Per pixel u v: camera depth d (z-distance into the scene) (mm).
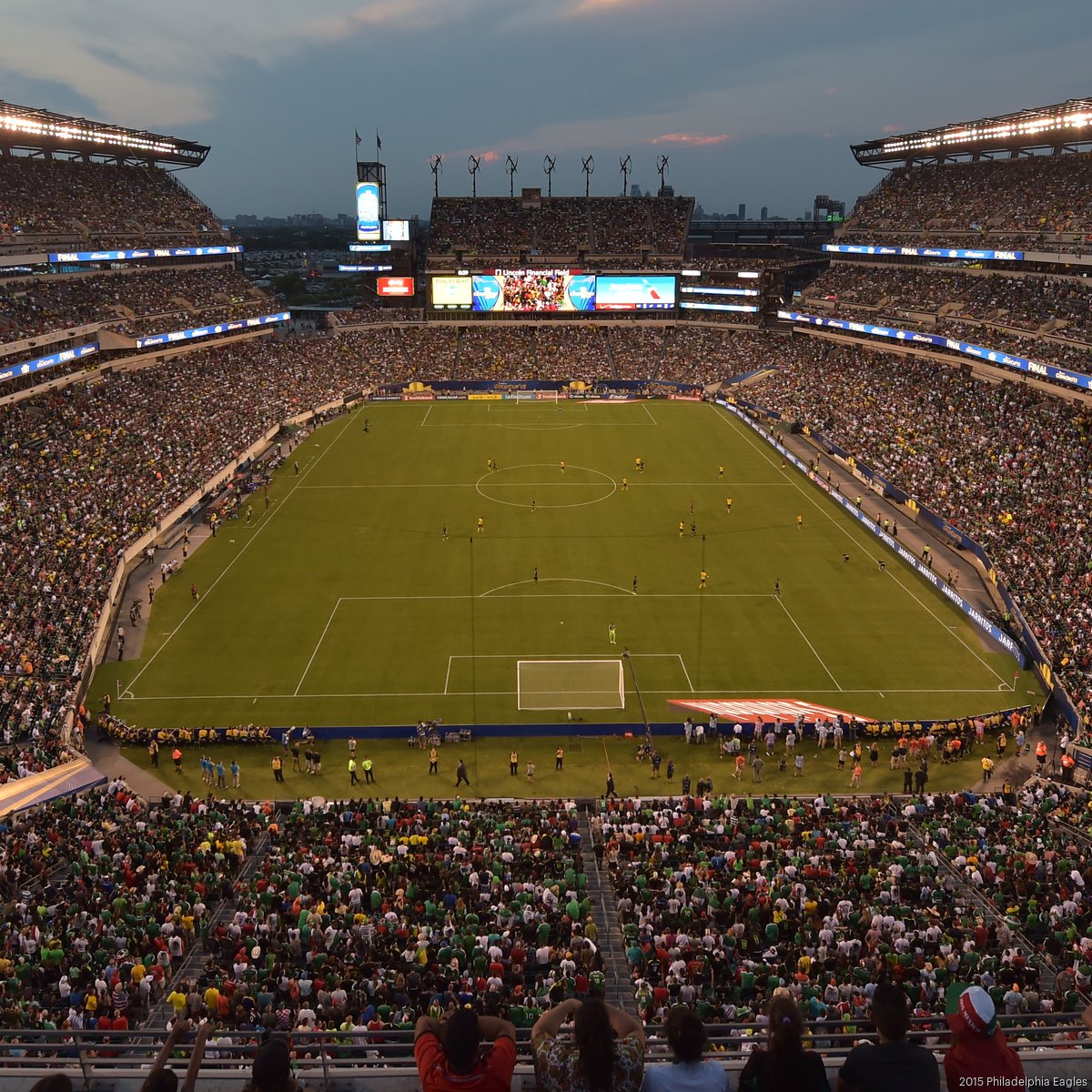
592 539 80625
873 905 29438
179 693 55094
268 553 77188
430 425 122688
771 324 151500
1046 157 122125
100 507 77125
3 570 62844
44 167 119125
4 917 29547
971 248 118438
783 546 78875
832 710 53281
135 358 114750
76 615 59156
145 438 95250
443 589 70125
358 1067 10680
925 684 56281
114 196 125875
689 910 29469
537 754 49969
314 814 40375
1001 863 33156
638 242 166125
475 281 153250
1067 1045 10680
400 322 155375
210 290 134625
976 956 25359
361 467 102438
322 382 134000
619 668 58375
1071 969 24391
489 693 55438
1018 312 105688
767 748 50094
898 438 99250
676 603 67625
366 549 78250
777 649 60812
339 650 60562
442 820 38656
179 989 25406
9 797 39719
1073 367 90062
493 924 28688
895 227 133750
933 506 81562
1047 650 56344
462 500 91000
